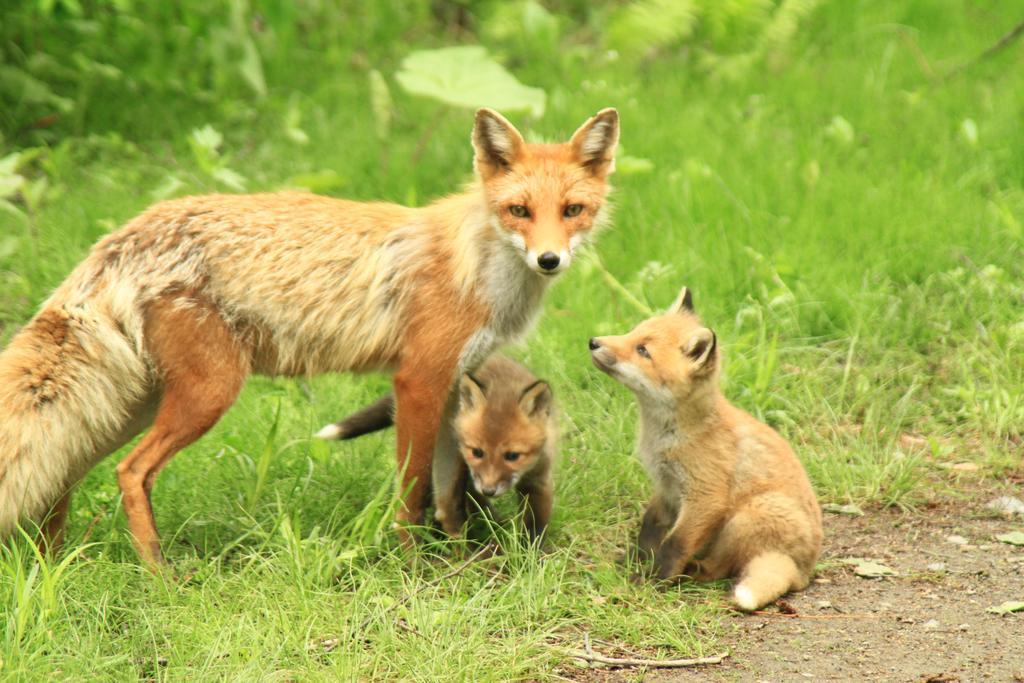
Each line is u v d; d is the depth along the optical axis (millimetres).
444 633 8055
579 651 8094
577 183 9680
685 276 13969
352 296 9594
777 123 18344
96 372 8984
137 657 7812
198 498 10047
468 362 9734
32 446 8703
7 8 17406
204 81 19328
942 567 9664
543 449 9672
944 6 23000
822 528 10133
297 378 10031
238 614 8297
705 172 15930
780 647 8266
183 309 9164
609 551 9852
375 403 10531
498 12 21719
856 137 17875
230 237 9422
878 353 13055
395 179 16266
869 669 7926
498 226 9570
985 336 13055
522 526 9719
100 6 18547
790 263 13961
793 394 12359
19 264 13672
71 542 9406
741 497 9219
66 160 15836
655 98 19281
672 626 8422
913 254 14445
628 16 20719
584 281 13781
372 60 20875
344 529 9305
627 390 12195
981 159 16938
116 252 9281
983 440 11781
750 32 21344
